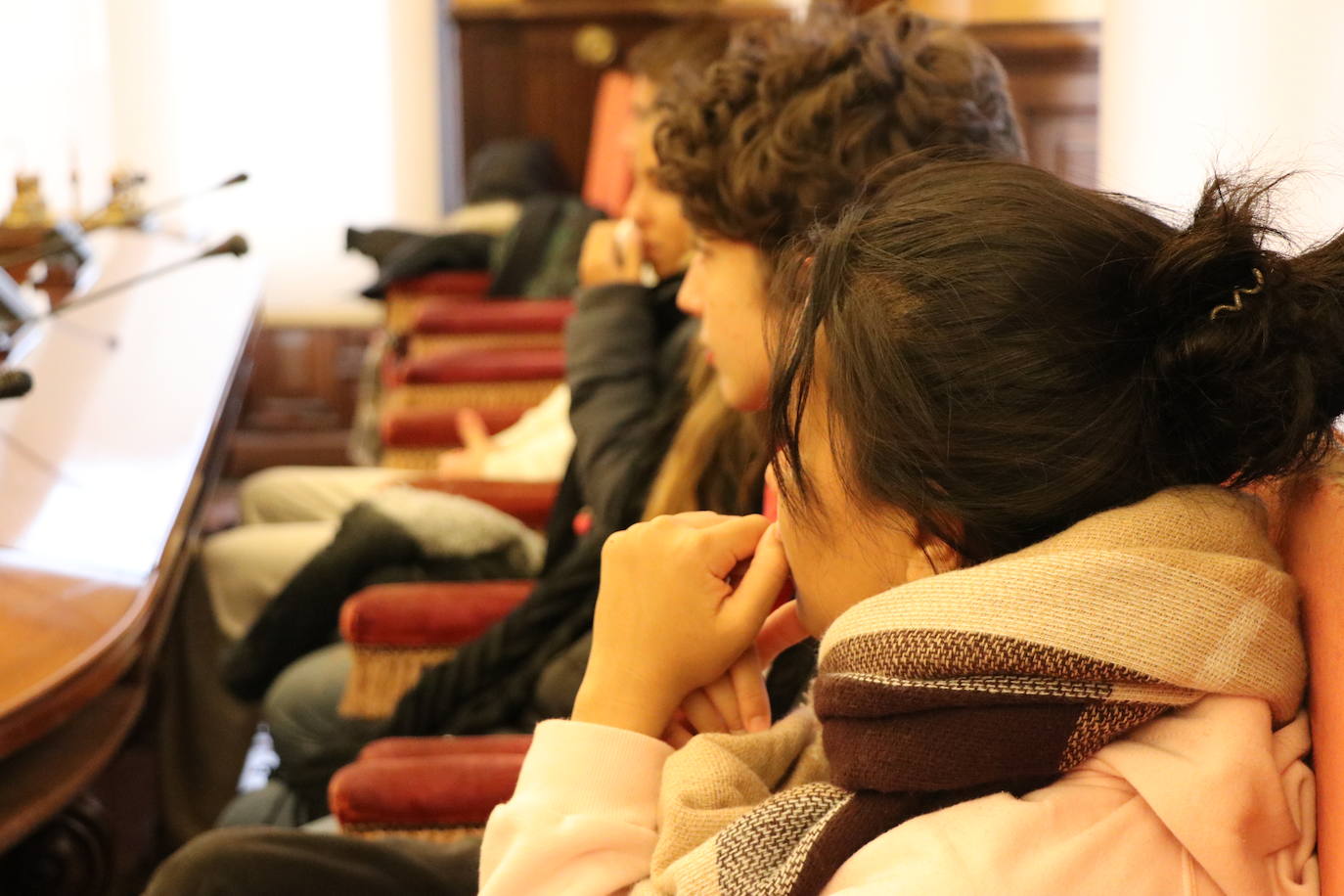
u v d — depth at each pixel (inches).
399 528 82.6
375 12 207.8
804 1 187.5
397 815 54.9
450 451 114.3
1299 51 61.5
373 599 70.4
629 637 37.6
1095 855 28.7
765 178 50.6
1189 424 30.8
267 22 206.7
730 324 53.1
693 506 62.1
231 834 49.9
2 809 58.8
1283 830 30.0
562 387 113.7
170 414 94.1
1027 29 138.1
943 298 30.5
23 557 66.3
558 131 196.1
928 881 27.9
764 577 36.9
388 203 211.9
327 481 111.9
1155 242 31.4
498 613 70.6
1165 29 77.2
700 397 63.5
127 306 124.1
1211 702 30.0
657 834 35.7
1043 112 138.6
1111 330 30.4
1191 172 72.3
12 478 78.3
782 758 37.5
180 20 205.5
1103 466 30.3
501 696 66.9
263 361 212.4
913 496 30.8
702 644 37.0
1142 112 80.9
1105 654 28.8
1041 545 30.3
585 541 68.7
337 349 212.8
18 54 201.9
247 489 112.1
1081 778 30.0
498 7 192.7
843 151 50.3
